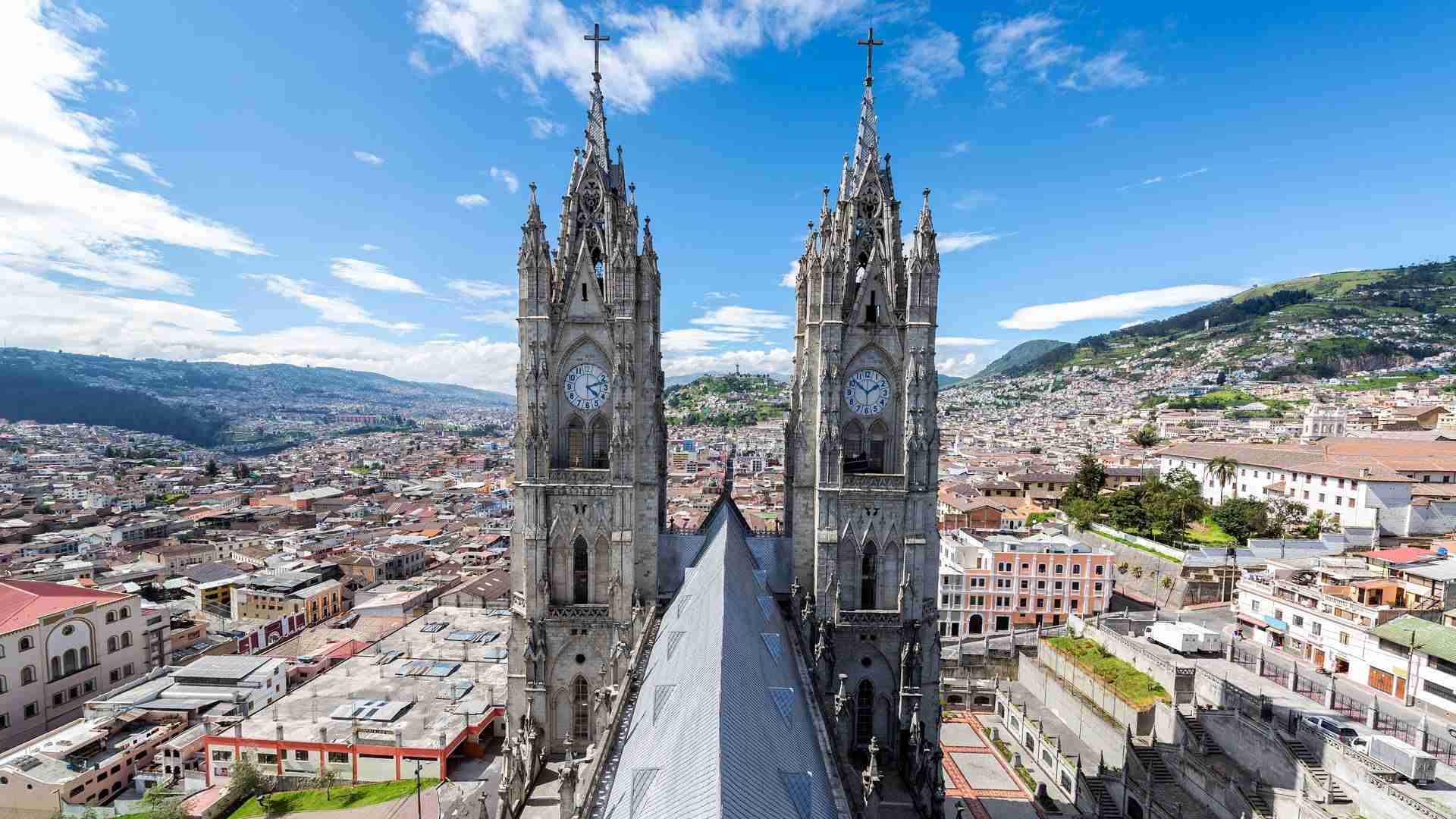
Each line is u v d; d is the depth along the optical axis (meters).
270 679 113.50
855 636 66.00
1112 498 176.75
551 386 65.06
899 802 60.19
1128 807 81.94
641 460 66.00
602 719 52.09
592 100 65.44
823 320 63.44
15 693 109.62
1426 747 71.19
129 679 127.00
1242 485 197.38
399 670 118.88
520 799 56.81
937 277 63.81
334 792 88.12
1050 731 105.00
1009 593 142.38
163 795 87.31
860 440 66.75
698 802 27.80
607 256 64.25
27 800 89.50
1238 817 71.69
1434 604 98.94
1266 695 89.19
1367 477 157.12
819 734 46.31
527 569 65.25
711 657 38.03
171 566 187.88
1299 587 109.38
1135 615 128.38
